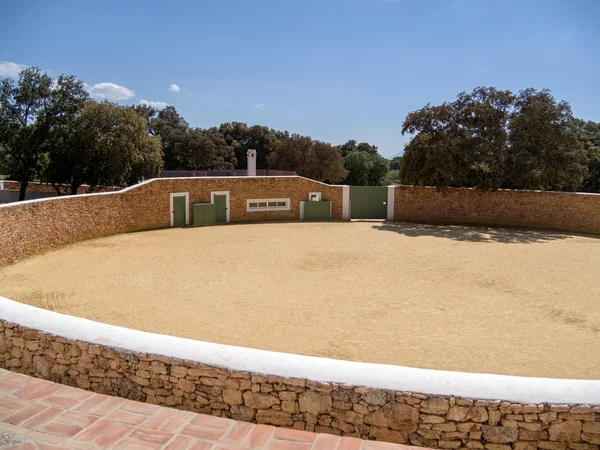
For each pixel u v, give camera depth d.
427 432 4.04
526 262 15.79
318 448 3.73
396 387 4.07
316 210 26.39
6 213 14.43
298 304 10.73
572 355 8.03
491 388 4.01
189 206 23.42
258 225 24.14
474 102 23.66
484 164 23.48
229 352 4.57
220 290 11.80
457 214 25.84
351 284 12.63
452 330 9.14
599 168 32.62
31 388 4.63
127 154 29.06
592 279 13.48
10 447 3.58
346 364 4.38
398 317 9.88
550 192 23.66
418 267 14.84
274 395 4.31
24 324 5.27
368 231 22.56
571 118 22.78
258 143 66.75
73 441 3.70
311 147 54.69
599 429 3.86
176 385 4.58
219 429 3.96
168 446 3.67
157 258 15.60
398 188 26.58
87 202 18.67
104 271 13.66
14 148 27.27
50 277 12.86
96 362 4.88
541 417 3.89
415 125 25.27
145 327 9.00
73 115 28.00
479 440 3.97
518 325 9.51
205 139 54.75
